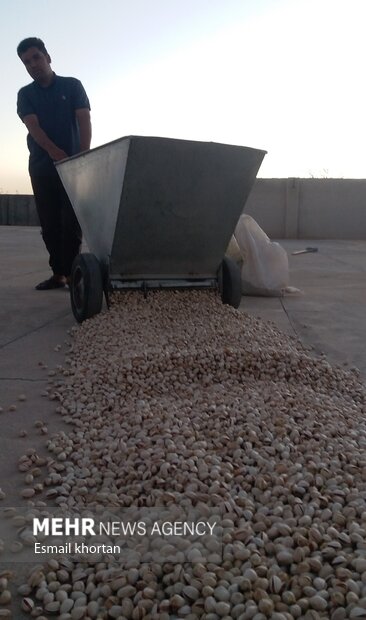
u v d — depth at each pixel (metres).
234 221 5.34
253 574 2.00
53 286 7.30
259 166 5.15
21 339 5.00
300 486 2.48
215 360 4.00
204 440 2.92
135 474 2.62
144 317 5.04
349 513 2.30
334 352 4.73
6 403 3.62
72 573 2.11
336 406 3.44
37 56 6.31
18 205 23.97
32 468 2.84
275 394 3.48
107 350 4.38
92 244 5.68
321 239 20.59
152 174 4.82
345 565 2.05
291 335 5.16
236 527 2.29
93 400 3.58
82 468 2.78
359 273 9.66
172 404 3.39
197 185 5.01
